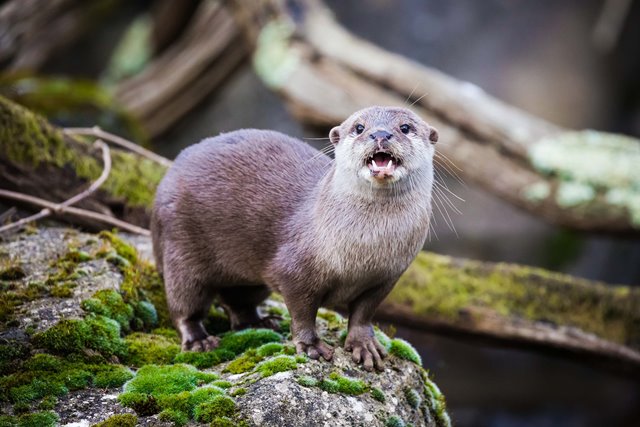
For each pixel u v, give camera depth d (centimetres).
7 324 712
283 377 647
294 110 1620
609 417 2098
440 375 2108
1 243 874
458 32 2436
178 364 694
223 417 607
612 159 1443
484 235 2209
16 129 986
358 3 2444
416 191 700
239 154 791
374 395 666
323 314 840
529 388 2136
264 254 754
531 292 1141
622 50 2416
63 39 1911
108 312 758
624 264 2284
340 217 695
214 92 2044
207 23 1988
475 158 1493
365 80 1609
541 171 1461
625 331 1131
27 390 643
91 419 619
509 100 2380
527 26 2436
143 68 2231
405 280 1116
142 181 1100
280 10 1703
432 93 1539
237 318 834
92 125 1479
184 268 787
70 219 1012
